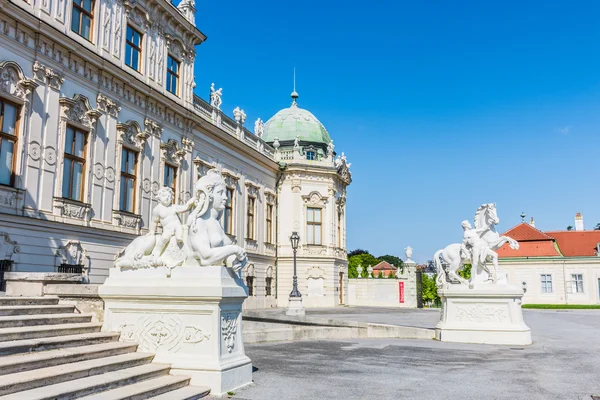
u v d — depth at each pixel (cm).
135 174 2550
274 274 4444
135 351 976
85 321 1034
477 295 1831
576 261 5881
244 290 1017
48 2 2031
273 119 5344
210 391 905
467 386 1041
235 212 3775
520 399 932
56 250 2008
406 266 5100
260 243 4212
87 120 2214
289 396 912
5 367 727
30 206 1903
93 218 2220
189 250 995
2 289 1764
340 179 4950
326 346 1688
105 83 2336
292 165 4572
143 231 2555
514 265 6072
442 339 1853
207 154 3359
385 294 5106
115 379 802
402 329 1980
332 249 4653
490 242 1908
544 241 6162
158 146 2739
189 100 3077
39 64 1977
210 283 946
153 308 981
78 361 852
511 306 1806
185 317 959
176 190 2927
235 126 3884
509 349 1652
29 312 965
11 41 1861
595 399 936
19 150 1872
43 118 1989
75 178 2155
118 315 1016
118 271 1038
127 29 2538
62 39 2058
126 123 2456
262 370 1188
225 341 963
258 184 4222
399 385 1038
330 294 4572
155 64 2739
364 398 914
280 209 4591
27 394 677
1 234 1772
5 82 1834
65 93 2105
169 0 2822
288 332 1869
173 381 873
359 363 1322
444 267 1980
